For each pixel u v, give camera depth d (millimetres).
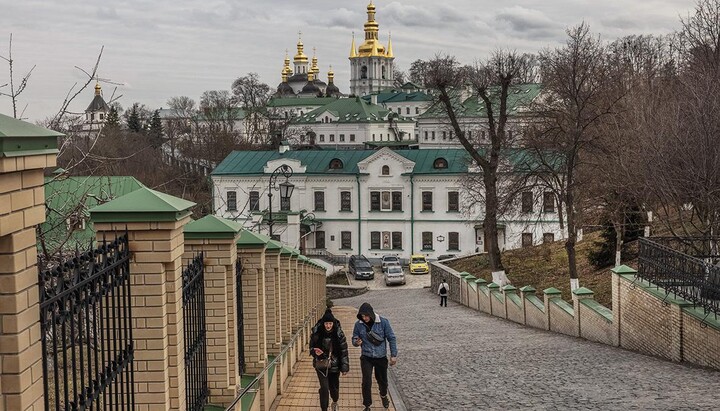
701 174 16578
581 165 31359
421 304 38375
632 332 16141
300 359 17625
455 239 58906
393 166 59344
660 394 10719
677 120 17672
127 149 35656
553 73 32406
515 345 18234
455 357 16516
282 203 59156
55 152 3793
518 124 45125
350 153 61750
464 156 56312
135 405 6121
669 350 14328
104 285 5156
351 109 129500
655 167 17594
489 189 37125
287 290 15266
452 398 11562
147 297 6094
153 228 6039
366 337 11047
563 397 10977
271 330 12984
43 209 3803
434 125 100188
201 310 8281
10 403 3590
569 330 20172
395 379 13844
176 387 6363
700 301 13547
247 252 10805
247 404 9352
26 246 3652
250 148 91312
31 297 3705
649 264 15656
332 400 11406
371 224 60125
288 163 60000
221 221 8688
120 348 5582
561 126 29750
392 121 131250
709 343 12836
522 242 54344
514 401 10930
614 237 29734
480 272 42469
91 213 5957
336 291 49406
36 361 3762
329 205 60469
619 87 31797
